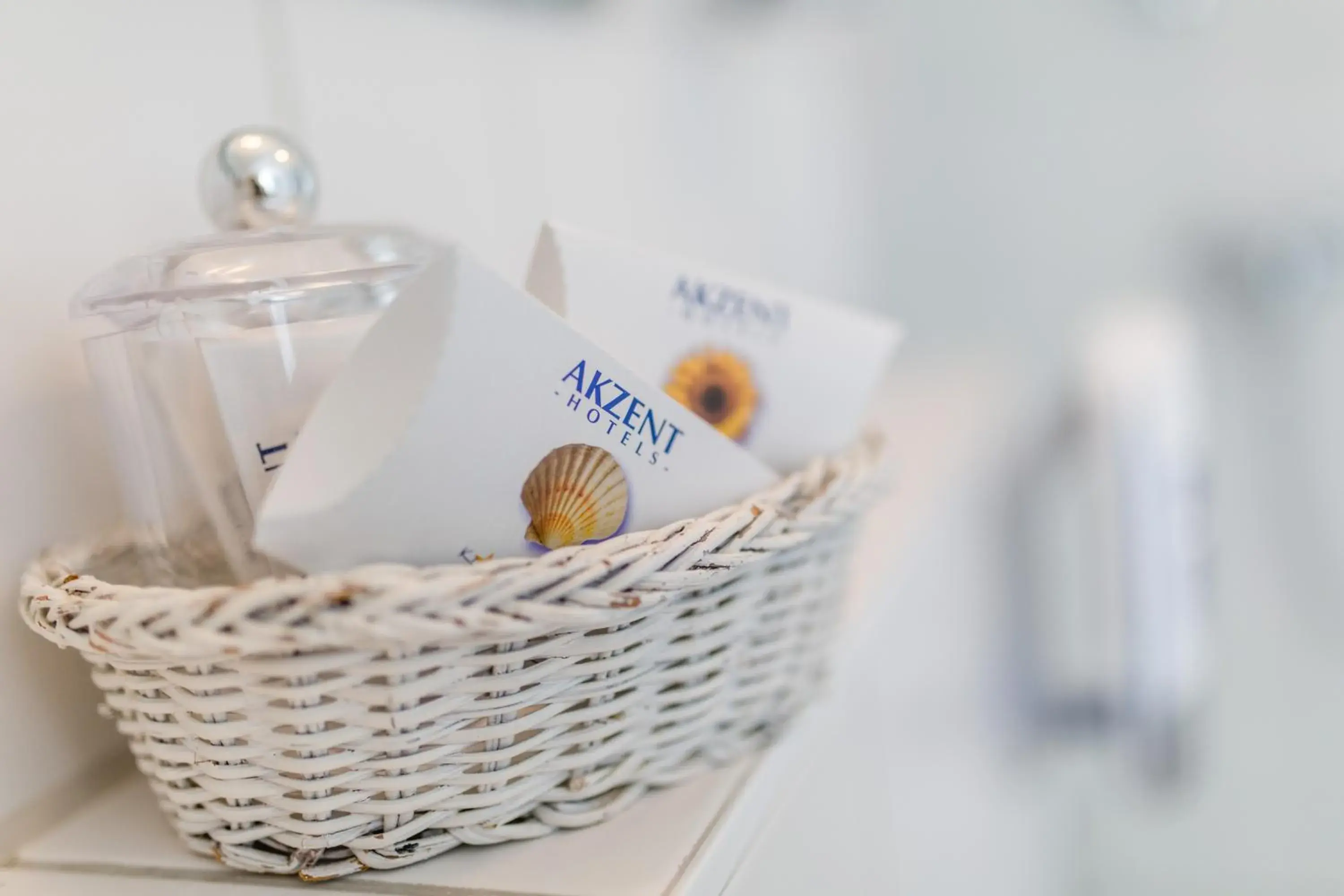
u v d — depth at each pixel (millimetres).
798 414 345
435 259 230
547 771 271
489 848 278
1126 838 1147
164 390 276
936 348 1229
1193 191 1137
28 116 319
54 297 327
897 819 523
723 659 295
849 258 1160
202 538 282
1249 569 1156
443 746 250
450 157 534
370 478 221
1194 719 1056
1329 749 1159
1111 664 1065
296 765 244
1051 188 1172
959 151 1186
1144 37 1117
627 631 259
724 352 334
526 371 237
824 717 381
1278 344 1130
